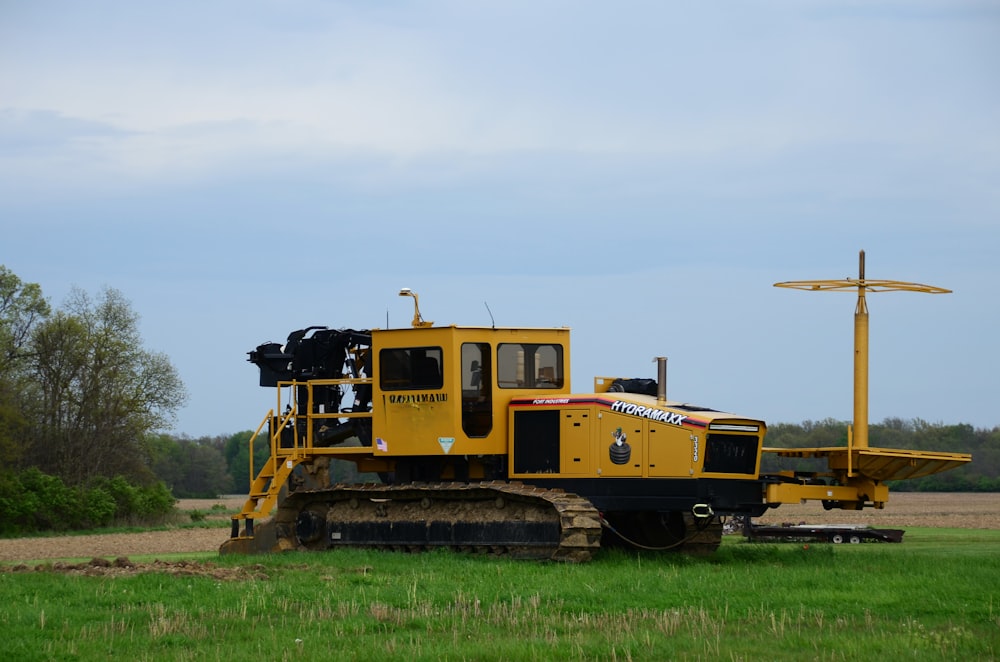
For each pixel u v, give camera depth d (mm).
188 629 24234
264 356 43469
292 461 42188
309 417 42062
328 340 42781
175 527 102000
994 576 31375
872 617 25250
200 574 32625
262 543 41312
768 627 24172
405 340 39312
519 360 39344
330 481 42281
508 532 36750
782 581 30484
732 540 57906
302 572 32906
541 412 38188
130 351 115375
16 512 93188
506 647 21922
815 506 118312
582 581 30406
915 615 25641
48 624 24922
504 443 38688
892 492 179625
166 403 116500
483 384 38938
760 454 36625
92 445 111500
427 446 38688
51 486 98000
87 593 28984
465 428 38938
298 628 24359
